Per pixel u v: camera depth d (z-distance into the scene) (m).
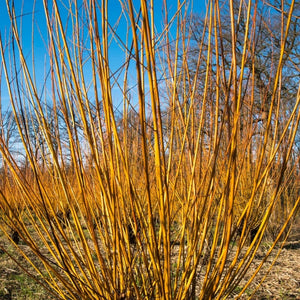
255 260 5.36
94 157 1.41
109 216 1.53
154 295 1.48
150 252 1.40
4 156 1.42
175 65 1.45
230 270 1.46
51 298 3.53
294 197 5.59
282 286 4.10
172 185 1.62
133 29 1.17
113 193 1.41
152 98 1.23
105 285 1.58
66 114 1.45
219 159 1.87
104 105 1.38
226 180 1.39
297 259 5.47
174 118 1.52
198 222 1.46
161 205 1.30
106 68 1.37
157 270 1.40
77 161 1.47
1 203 1.41
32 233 6.27
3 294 3.55
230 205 1.39
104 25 1.37
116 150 1.44
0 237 6.06
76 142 1.48
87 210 1.49
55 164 1.51
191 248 1.48
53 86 1.58
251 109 1.48
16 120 1.40
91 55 1.45
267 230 6.83
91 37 1.45
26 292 3.63
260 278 4.42
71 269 1.57
